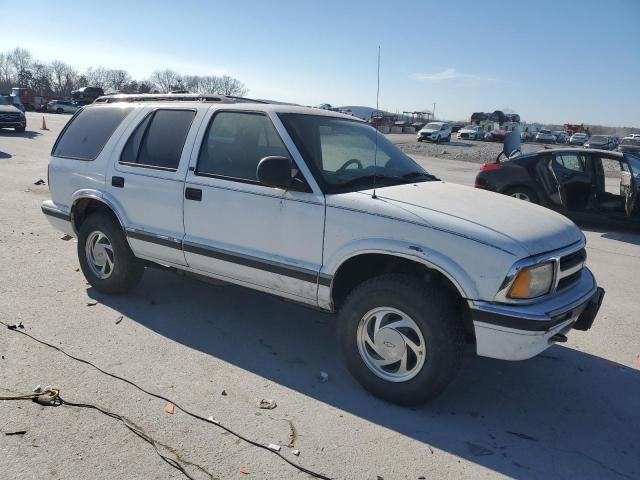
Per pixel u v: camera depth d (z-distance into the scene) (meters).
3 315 4.66
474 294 3.29
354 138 4.56
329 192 3.82
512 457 3.19
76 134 5.49
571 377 4.24
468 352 3.67
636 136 57.75
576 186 10.09
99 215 5.14
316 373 4.05
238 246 4.22
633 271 7.36
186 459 2.96
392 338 3.57
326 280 3.78
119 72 91.56
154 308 5.05
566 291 3.63
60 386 3.59
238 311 5.13
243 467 2.93
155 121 4.88
